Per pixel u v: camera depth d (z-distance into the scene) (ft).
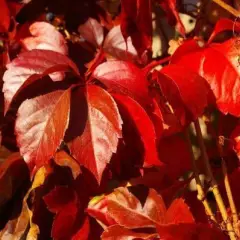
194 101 2.29
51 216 2.51
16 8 2.68
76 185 2.47
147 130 2.33
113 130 2.26
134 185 2.42
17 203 2.55
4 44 2.67
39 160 2.28
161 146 2.46
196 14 2.79
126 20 2.51
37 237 2.48
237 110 2.33
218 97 2.34
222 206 2.39
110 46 2.62
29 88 2.34
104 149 2.26
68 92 2.28
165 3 2.56
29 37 2.62
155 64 2.45
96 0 2.76
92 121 2.28
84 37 2.70
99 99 2.28
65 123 2.26
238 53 2.35
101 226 2.46
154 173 2.48
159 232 2.25
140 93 2.31
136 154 2.36
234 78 2.34
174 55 2.39
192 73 2.33
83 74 2.46
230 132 2.51
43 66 2.34
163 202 2.38
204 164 2.49
